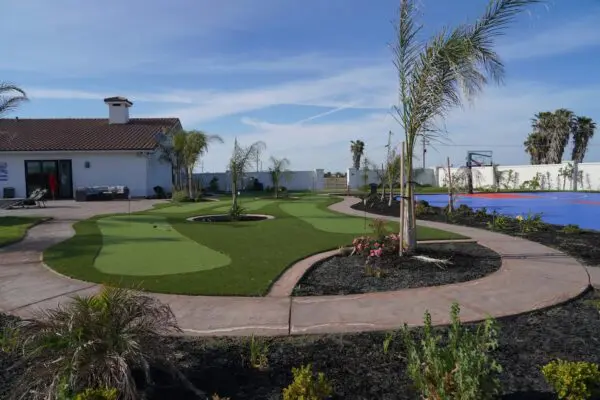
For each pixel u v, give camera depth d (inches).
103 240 402.0
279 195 1128.8
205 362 147.4
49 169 1068.5
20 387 119.0
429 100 293.9
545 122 1763.0
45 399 111.6
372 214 660.1
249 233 444.8
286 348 159.8
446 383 109.2
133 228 485.7
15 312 203.8
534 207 788.0
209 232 452.1
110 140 1110.4
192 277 262.7
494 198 1001.5
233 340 167.5
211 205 832.9
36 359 124.1
